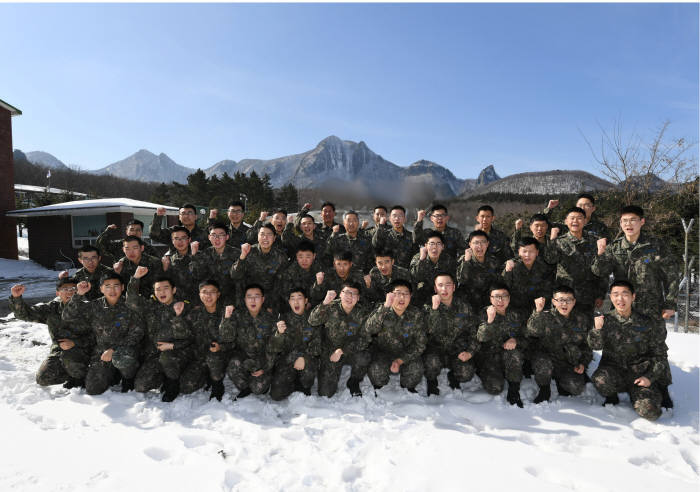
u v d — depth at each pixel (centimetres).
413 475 280
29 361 531
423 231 570
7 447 317
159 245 1827
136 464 294
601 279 500
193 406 420
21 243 2605
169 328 449
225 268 542
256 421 376
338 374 446
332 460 303
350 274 523
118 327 455
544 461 297
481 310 460
